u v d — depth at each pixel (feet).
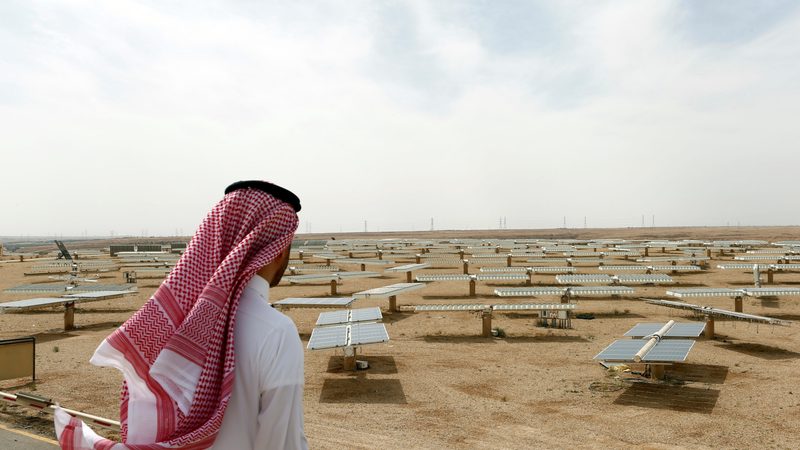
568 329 77.25
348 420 39.32
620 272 145.59
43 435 30.71
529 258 196.03
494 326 79.92
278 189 6.89
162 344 5.93
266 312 6.07
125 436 5.81
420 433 36.45
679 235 531.91
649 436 35.81
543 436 35.88
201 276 6.44
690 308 71.31
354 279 149.79
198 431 5.31
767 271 139.74
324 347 51.52
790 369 53.62
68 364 55.88
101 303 106.22
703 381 49.37
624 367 53.83
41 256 281.95
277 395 5.68
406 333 75.00
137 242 613.93
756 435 35.88
